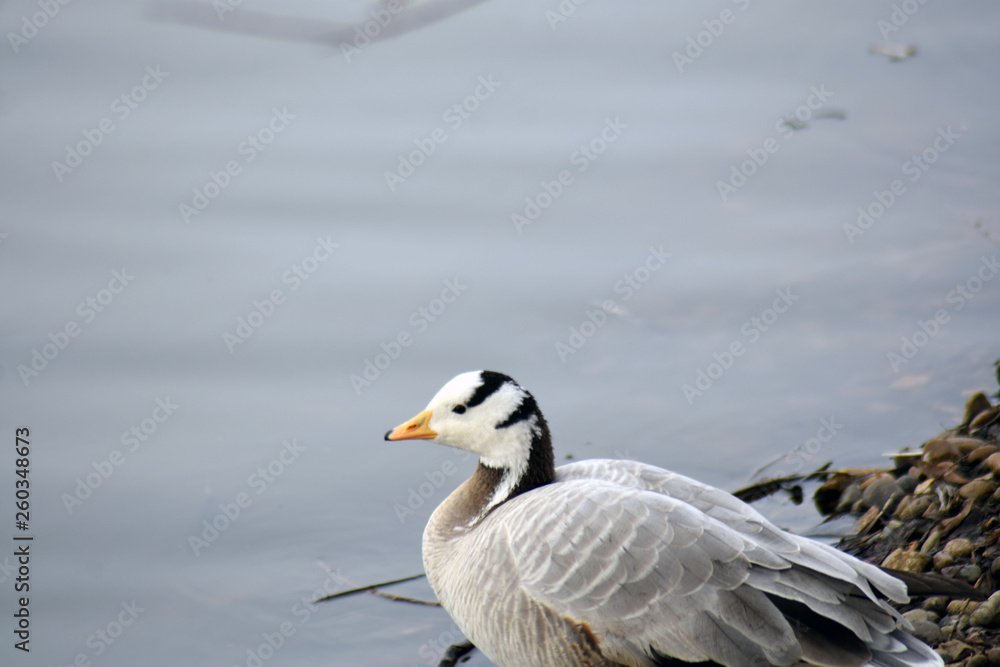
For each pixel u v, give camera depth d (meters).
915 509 12.42
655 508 9.51
